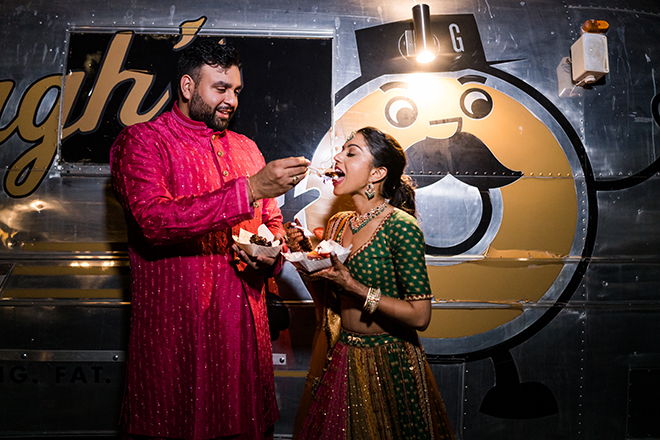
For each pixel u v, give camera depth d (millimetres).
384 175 1538
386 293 1460
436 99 2139
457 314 2068
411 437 1375
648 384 2082
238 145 1633
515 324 2072
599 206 2137
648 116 2201
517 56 2189
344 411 1412
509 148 2135
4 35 2084
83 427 1978
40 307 1994
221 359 1370
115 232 2025
